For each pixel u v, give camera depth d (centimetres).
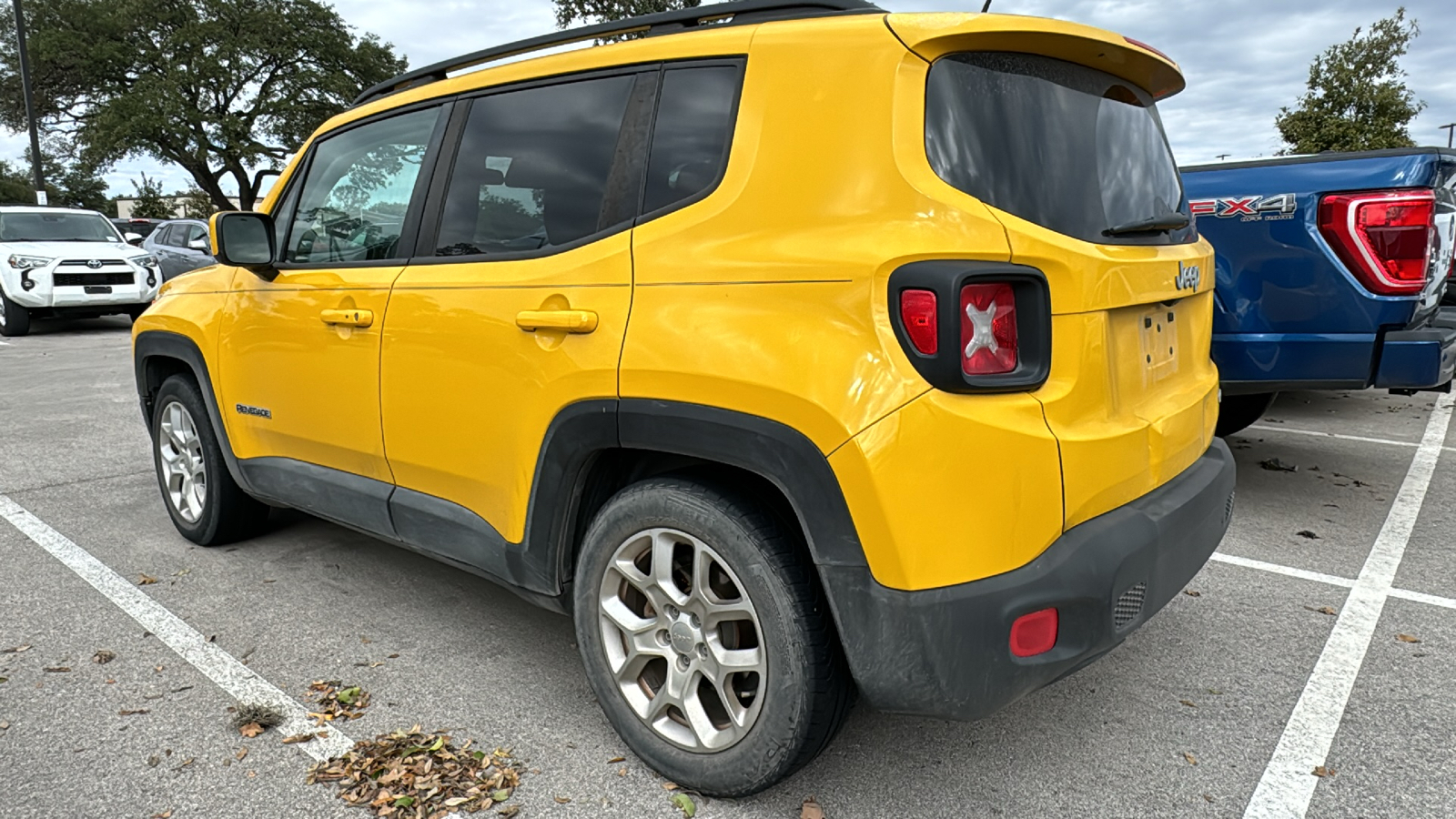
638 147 231
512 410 243
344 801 220
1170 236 247
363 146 312
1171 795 223
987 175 193
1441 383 385
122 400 750
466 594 347
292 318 317
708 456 203
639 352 211
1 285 1247
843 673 203
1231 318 412
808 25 210
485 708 263
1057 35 206
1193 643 304
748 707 212
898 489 179
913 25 196
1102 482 201
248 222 316
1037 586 185
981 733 251
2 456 558
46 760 237
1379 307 382
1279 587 350
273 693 271
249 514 394
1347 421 646
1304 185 391
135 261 1320
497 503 255
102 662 291
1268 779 229
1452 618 321
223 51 2989
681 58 229
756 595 202
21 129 3222
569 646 304
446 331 259
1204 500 233
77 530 420
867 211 191
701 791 221
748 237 204
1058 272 192
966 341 180
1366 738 247
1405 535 407
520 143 259
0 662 290
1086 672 285
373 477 301
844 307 185
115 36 3042
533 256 245
